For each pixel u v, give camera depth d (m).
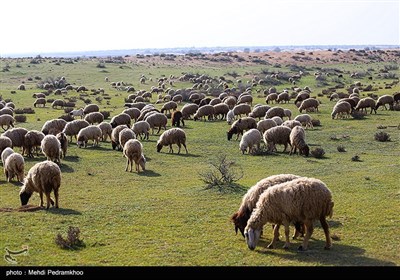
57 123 49.75
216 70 157.25
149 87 115.94
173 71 151.88
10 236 18.66
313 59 182.00
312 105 67.69
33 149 42.56
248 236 17.14
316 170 33.66
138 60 185.12
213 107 63.97
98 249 17.38
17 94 98.81
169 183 30.72
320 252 16.70
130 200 25.59
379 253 16.50
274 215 16.81
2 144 36.50
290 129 41.94
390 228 19.34
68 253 16.88
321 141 47.22
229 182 28.66
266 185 18.42
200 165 37.28
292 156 40.19
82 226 20.41
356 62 173.00
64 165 36.91
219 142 48.19
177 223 20.88
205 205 24.05
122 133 42.09
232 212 22.61
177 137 42.25
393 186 27.16
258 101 83.69
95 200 25.67
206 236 18.94
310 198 16.23
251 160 38.97
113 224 20.75
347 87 104.69
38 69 148.38
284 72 148.38
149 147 45.38
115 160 39.25
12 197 26.56
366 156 39.34
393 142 45.62
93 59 187.25
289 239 18.31
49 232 19.33
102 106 81.69
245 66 170.50
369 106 65.69
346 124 56.91
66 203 24.86
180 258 16.38
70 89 107.88
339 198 24.67
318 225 19.97
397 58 180.75
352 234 18.72
